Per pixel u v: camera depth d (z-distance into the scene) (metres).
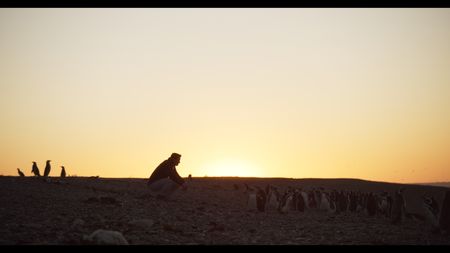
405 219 27.27
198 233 15.91
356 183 61.94
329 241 16.17
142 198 23.88
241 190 39.66
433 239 18.31
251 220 21.42
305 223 22.34
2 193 20.20
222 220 19.91
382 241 16.81
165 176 24.45
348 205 35.53
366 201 32.50
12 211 16.34
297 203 31.77
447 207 19.95
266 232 17.64
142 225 15.77
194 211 21.38
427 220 22.83
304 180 61.31
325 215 29.11
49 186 24.78
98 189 26.25
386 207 29.27
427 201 22.67
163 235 14.80
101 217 16.75
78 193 23.17
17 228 13.58
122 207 19.77
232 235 16.16
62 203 19.09
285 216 25.77
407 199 49.56
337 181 63.06
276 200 30.52
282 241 15.63
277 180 58.41
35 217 15.63
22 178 27.59
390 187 59.94
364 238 17.41
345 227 21.34
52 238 12.80
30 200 19.09
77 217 16.31
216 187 40.00
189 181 43.56
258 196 27.42
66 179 30.72
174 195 29.02
